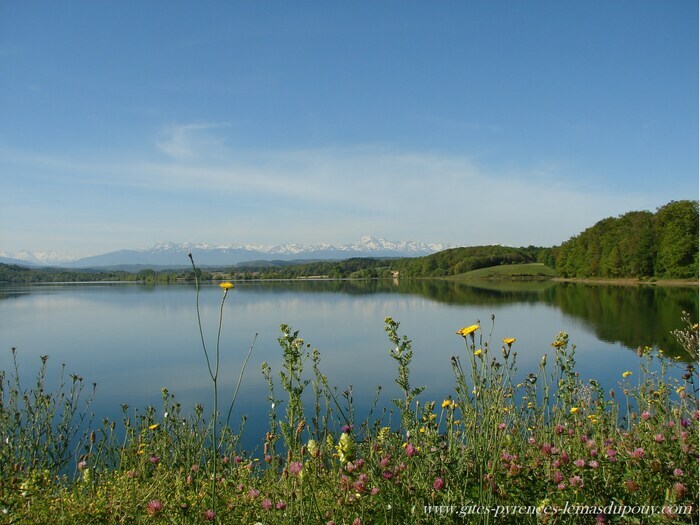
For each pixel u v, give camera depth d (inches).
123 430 300.0
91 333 1315.2
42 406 205.8
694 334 242.2
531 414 205.2
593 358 692.7
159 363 836.6
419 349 880.3
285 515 116.8
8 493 129.2
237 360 844.0
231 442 202.8
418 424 148.3
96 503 131.5
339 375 644.7
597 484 117.6
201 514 119.7
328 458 145.8
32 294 3469.5
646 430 163.8
